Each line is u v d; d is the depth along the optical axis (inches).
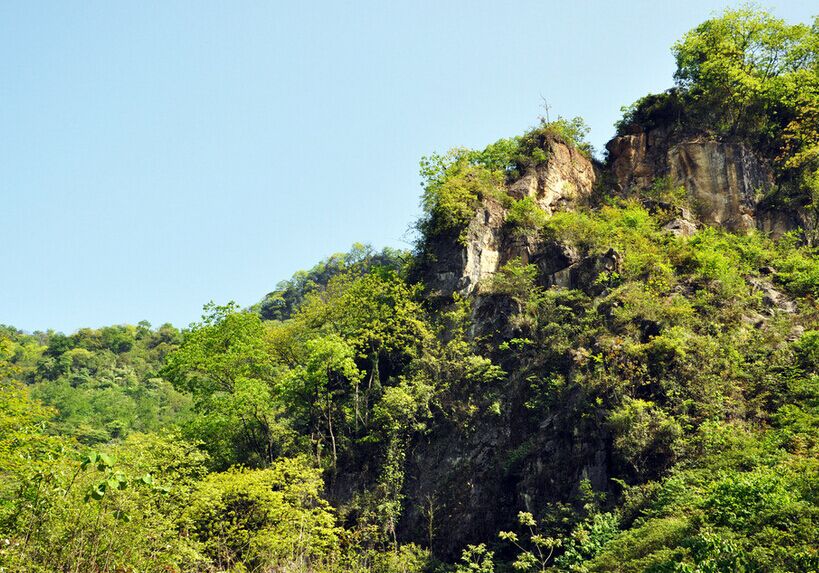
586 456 1087.0
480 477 1179.3
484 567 994.7
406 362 1416.1
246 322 1473.9
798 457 847.1
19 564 585.9
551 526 1035.9
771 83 1710.1
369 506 1197.1
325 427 1339.8
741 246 1496.1
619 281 1358.3
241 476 1063.0
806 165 1636.3
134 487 721.0
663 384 1111.0
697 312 1263.5
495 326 1366.9
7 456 688.4
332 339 1369.3
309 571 999.0
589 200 1771.7
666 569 709.3
